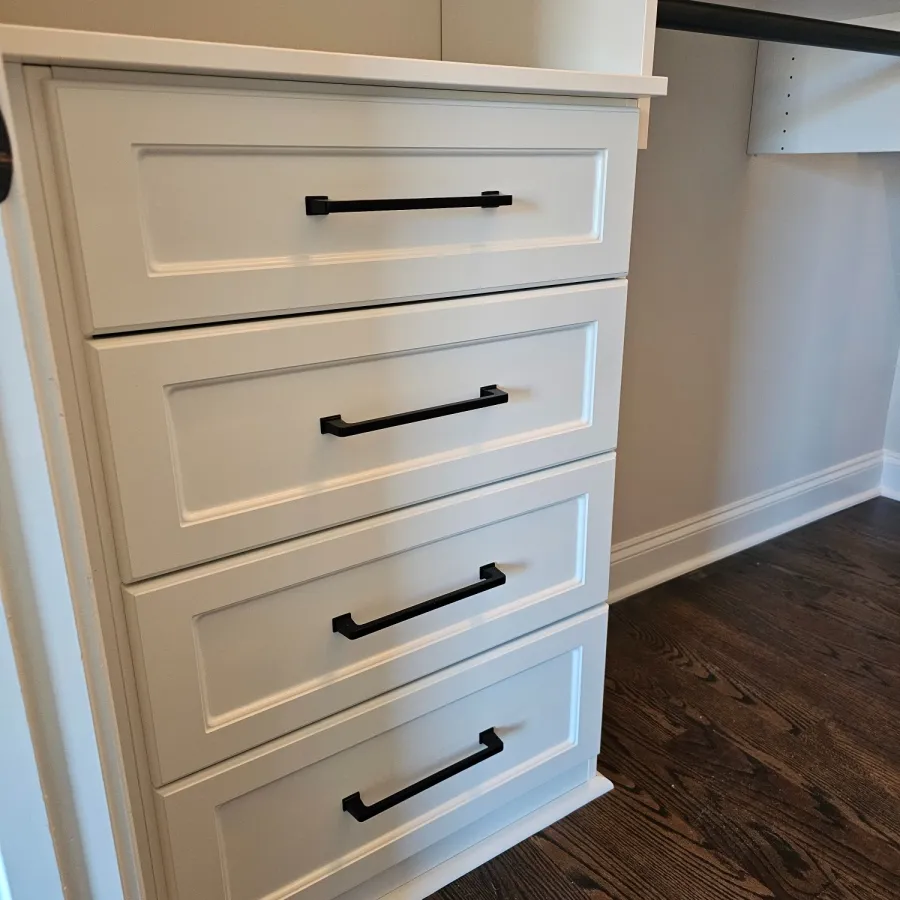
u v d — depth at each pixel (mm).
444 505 853
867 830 1116
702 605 1694
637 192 1438
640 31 865
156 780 741
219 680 751
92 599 549
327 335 713
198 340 645
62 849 583
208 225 632
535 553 967
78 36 531
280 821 844
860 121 1431
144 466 648
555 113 796
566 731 1107
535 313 853
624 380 1562
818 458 2072
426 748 948
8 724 527
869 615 1653
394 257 736
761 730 1315
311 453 744
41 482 500
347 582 809
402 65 667
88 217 576
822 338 1921
